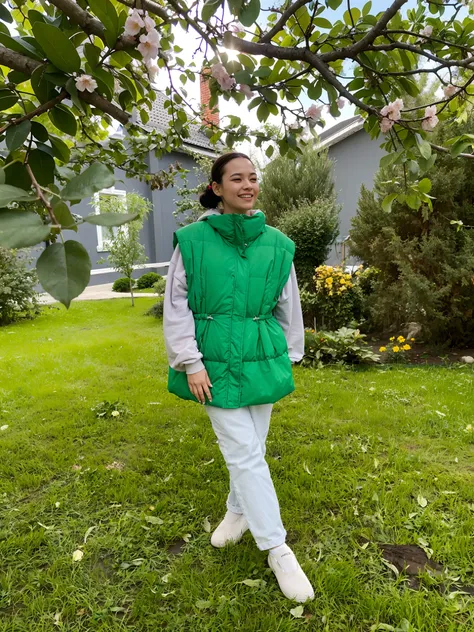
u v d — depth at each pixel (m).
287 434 3.02
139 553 1.88
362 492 2.27
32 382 4.38
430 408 3.45
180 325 1.53
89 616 1.57
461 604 1.56
